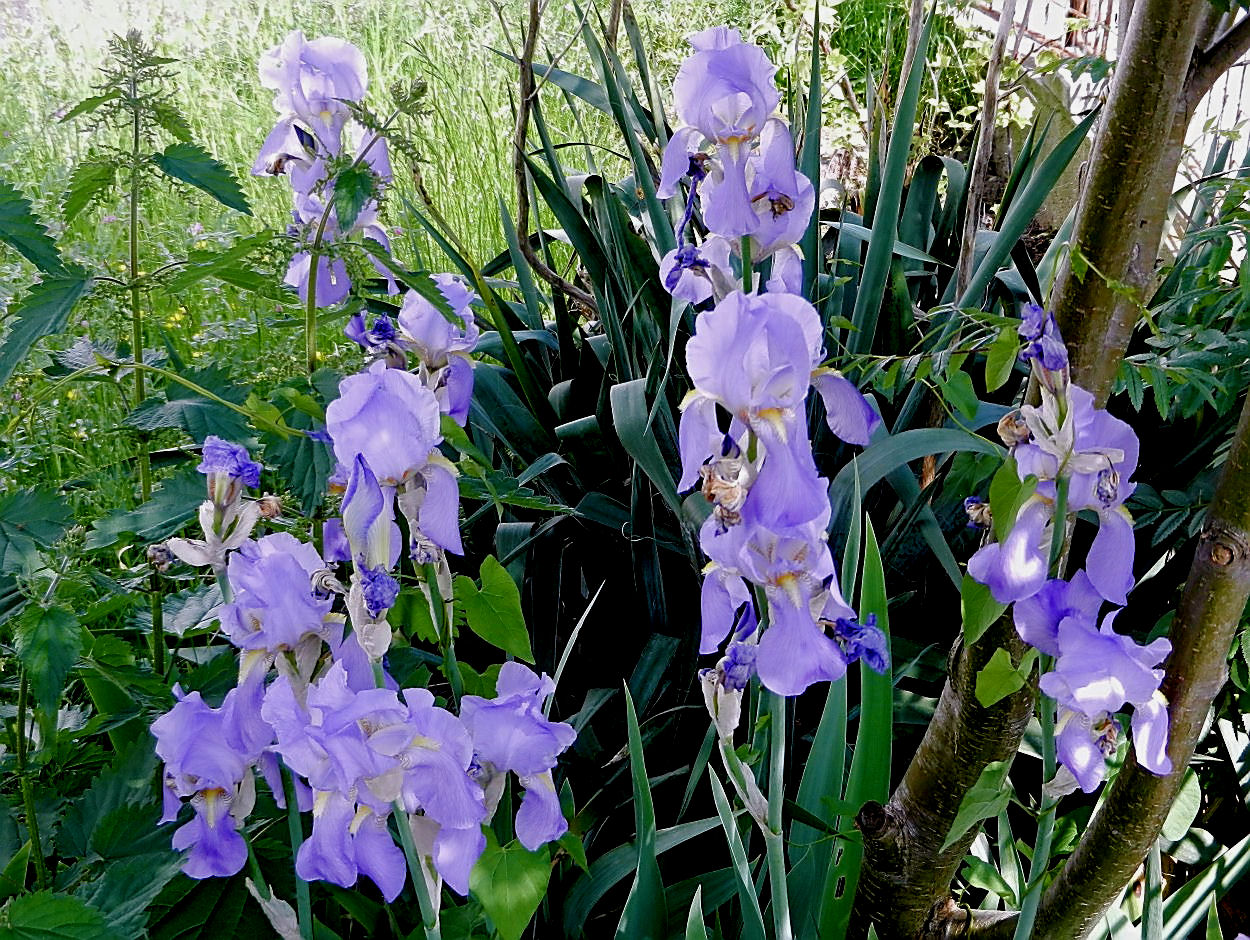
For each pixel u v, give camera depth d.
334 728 0.65
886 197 1.27
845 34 3.12
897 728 1.18
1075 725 0.71
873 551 0.91
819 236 1.40
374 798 0.66
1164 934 0.99
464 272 1.64
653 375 1.31
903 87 1.26
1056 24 2.96
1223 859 1.02
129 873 0.87
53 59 3.43
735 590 0.72
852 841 0.93
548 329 1.68
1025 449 0.69
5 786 1.02
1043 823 0.76
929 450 0.97
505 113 2.70
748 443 0.66
